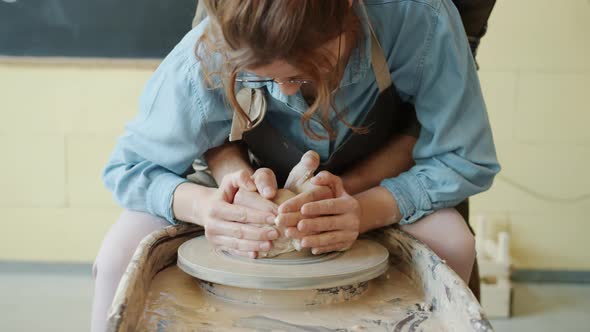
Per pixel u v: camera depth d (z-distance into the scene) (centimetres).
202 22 123
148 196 122
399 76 120
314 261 102
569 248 288
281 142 130
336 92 114
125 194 125
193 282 108
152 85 125
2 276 286
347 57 107
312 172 111
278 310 96
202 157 138
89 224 291
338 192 110
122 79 282
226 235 105
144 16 273
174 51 124
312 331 88
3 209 290
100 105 284
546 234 288
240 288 97
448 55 117
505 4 274
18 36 275
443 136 120
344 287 99
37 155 287
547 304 265
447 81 119
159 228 120
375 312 96
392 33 116
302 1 82
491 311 252
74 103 284
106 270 112
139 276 93
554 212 286
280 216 100
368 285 106
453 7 121
